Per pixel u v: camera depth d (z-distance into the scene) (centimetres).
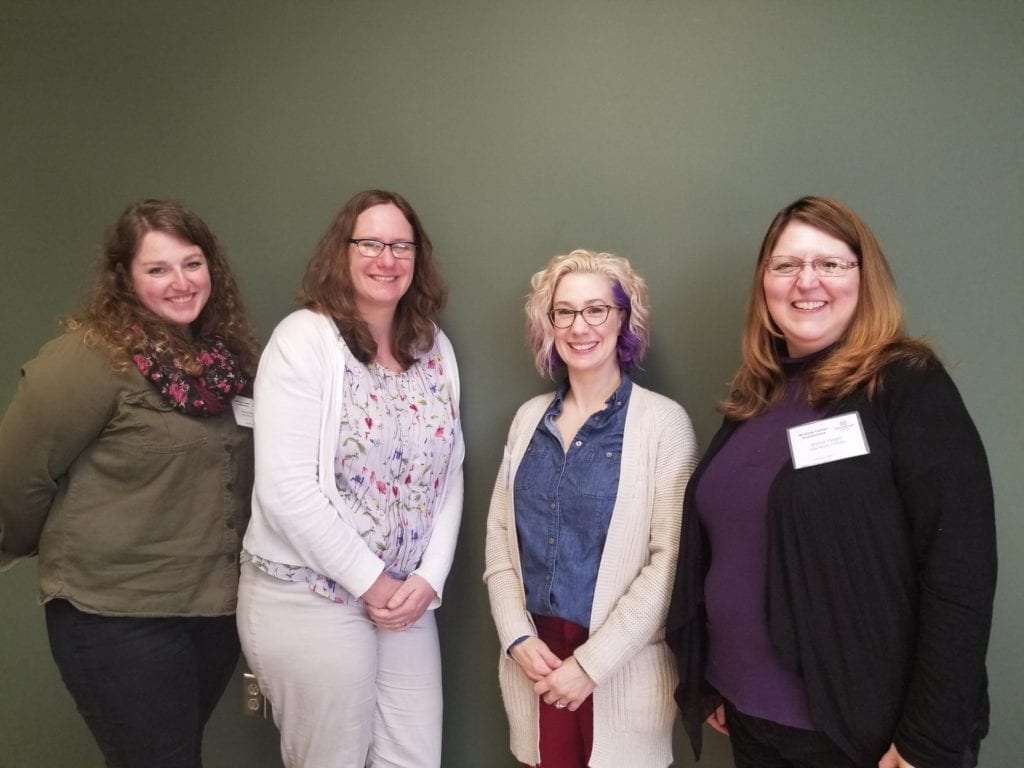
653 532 149
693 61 171
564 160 182
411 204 196
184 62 211
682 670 142
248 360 176
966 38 154
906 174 160
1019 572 160
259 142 207
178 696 162
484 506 198
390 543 158
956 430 109
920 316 162
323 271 159
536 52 182
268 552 151
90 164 222
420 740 178
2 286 232
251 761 222
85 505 151
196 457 156
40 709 236
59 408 144
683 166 174
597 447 154
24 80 225
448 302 195
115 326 149
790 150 166
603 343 154
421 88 192
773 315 133
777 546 122
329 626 153
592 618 147
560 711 155
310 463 148
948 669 105
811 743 122
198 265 158
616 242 180
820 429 120
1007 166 154
